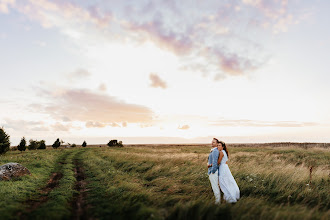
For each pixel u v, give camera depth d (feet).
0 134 62.34
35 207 15.12
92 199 17.17
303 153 58.03
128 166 36.58
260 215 12.81
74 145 170.81
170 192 19.93
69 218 12.88
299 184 20.93
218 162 17.37
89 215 13.43
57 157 57.41
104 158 53.83
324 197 17.44
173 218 12.93
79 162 48.19
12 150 93.50
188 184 22.89
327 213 13.33
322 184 21.09
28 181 24.30
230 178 16.85
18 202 16.06
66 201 16.47
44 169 34.37
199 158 42.57
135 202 16.10
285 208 14.58
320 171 25.48
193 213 13.44
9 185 21.33
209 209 13.98
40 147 119.55
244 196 18.07
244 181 22.48
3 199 16.40
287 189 19.29
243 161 41.65
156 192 19.86
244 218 12.62
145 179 27.20
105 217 12.93
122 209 14.30
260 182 22.17
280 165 32.68
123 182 22.86
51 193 19.17
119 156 50.98
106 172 31.40
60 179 27.20
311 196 17.65
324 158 47.11
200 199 16.19
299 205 15.44
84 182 25.45
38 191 20.49
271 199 17.74
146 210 13.38
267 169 27.55
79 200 17.38
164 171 30.48
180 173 28.73
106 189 20.74
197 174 27.02
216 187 16.26
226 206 14.44
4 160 42.27
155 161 39.04
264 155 53.78
